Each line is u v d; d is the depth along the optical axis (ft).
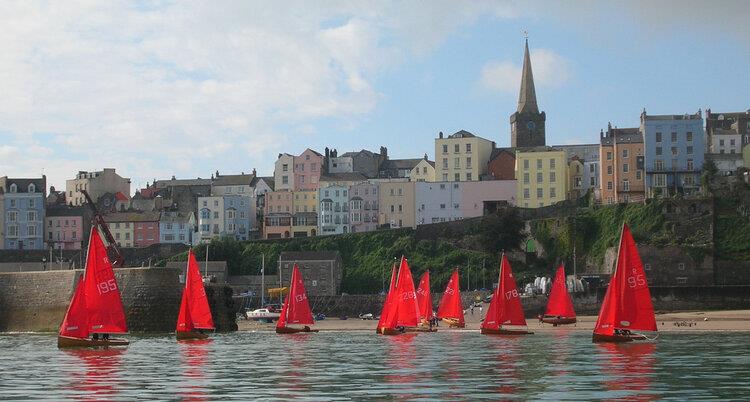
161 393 200.54
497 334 410.93
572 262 643.04
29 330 425.69
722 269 586.45
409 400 187.32
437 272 653.30
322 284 648.79
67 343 319.68
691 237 609.83
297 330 448.65
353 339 387.34
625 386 206.90
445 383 215.31
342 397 192.65
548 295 546.26
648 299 302.86
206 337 368.68
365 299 606.55
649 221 625.82
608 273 615.16
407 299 420.36
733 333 401.70
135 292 406.41
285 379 225.97
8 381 223.10
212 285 456.45
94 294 318.65
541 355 289.53
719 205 627.05
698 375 227.61
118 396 195.93
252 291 645.51
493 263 654.12
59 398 193.26
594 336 317.42
